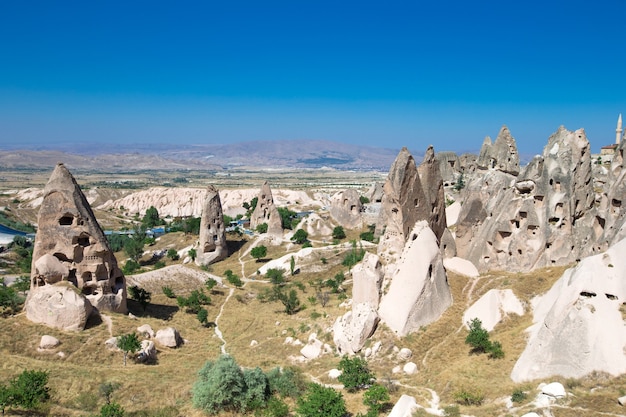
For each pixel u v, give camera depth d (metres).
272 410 35.78
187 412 37.62
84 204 58.12
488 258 58.06
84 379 42.47
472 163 121.56
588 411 29.12
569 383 33.09
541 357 35.47
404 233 64.88
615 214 49.19
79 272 57.03
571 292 37.06
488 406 32.50
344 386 40.09
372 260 53.53
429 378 40.12
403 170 64.81
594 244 50.09
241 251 112.38
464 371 39.03
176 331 56.41
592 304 35.75
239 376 39.06
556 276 51.06
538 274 52.62
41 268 54.44
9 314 54.53
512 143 87.38
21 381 35.00
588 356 33.94
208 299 72.38
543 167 55.53
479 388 35.47
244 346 55.78
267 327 61.00
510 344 41.44
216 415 37.16
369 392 34.84
